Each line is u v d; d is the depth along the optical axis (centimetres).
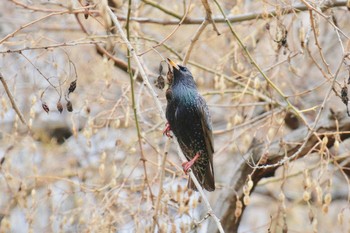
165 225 1095
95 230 1121
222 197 1376
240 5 1313
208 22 1109
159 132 1357
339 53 1645
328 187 1110
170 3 1545
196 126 1229
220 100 1536
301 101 1506
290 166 1273
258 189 1762
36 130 1504
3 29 1582
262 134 1359
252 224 1709
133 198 1180
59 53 1407
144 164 1104
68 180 1207
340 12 1521
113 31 1309
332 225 1587
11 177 1226
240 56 1355
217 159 1689
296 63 1475
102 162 1189
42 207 1257
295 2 1211
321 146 1116
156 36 1543
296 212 1631
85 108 1251
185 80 1221
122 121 1359
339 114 1287
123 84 1298
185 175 1193
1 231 1206
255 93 1241
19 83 1356
